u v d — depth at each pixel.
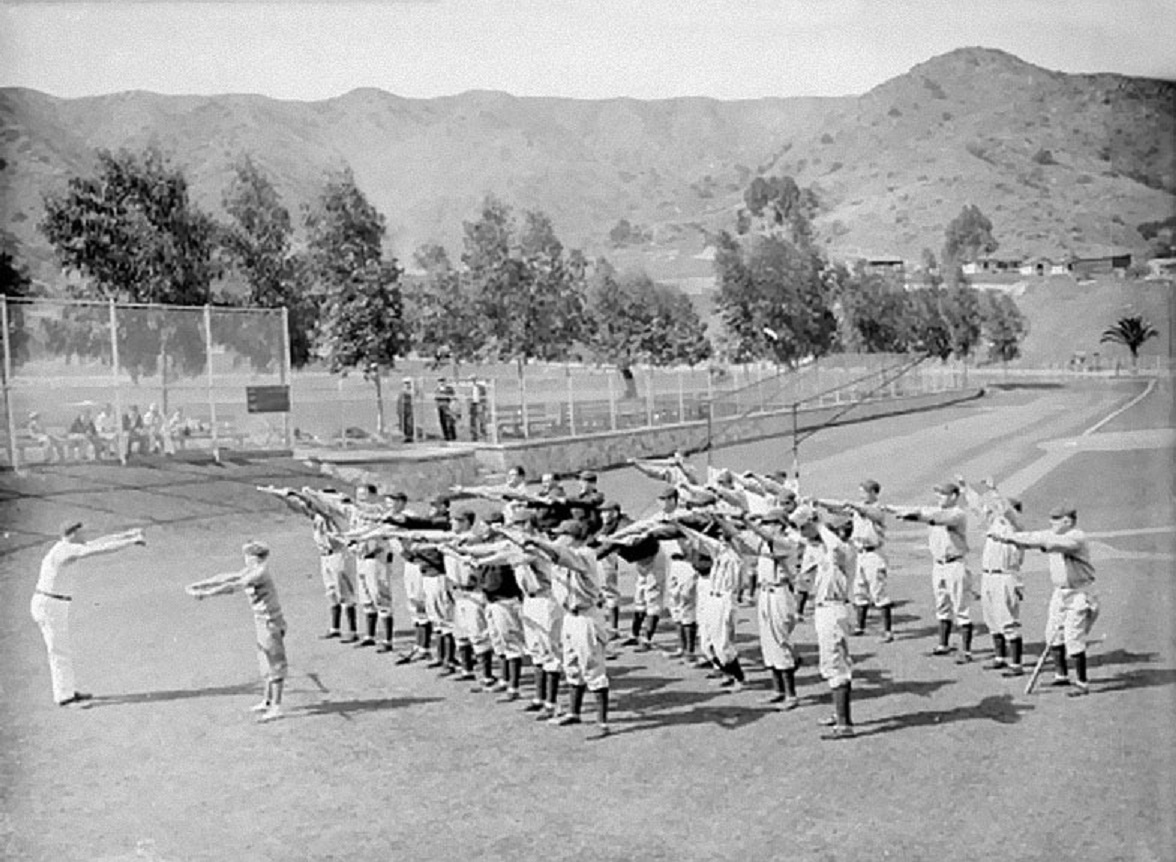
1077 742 9.88
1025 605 13.32
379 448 18.95
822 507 12.57
